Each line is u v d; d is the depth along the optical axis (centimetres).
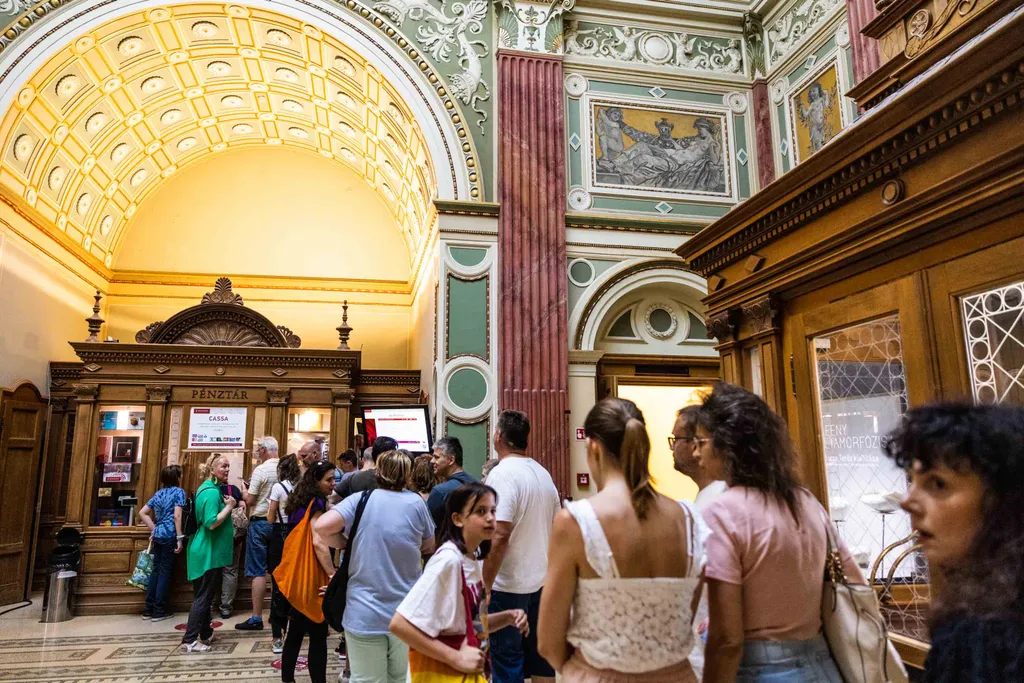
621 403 187
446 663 250
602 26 934
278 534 580
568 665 176
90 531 767
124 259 1226
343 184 1304
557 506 372
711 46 962
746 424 188
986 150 240
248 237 1275
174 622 715
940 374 265
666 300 912
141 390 822
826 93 838
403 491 351
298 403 862
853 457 312
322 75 965
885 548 291
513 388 805
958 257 259
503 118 863
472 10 896
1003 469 107
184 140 1180
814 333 342
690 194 913
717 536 178
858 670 172
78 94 891
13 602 824
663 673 169
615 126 911
